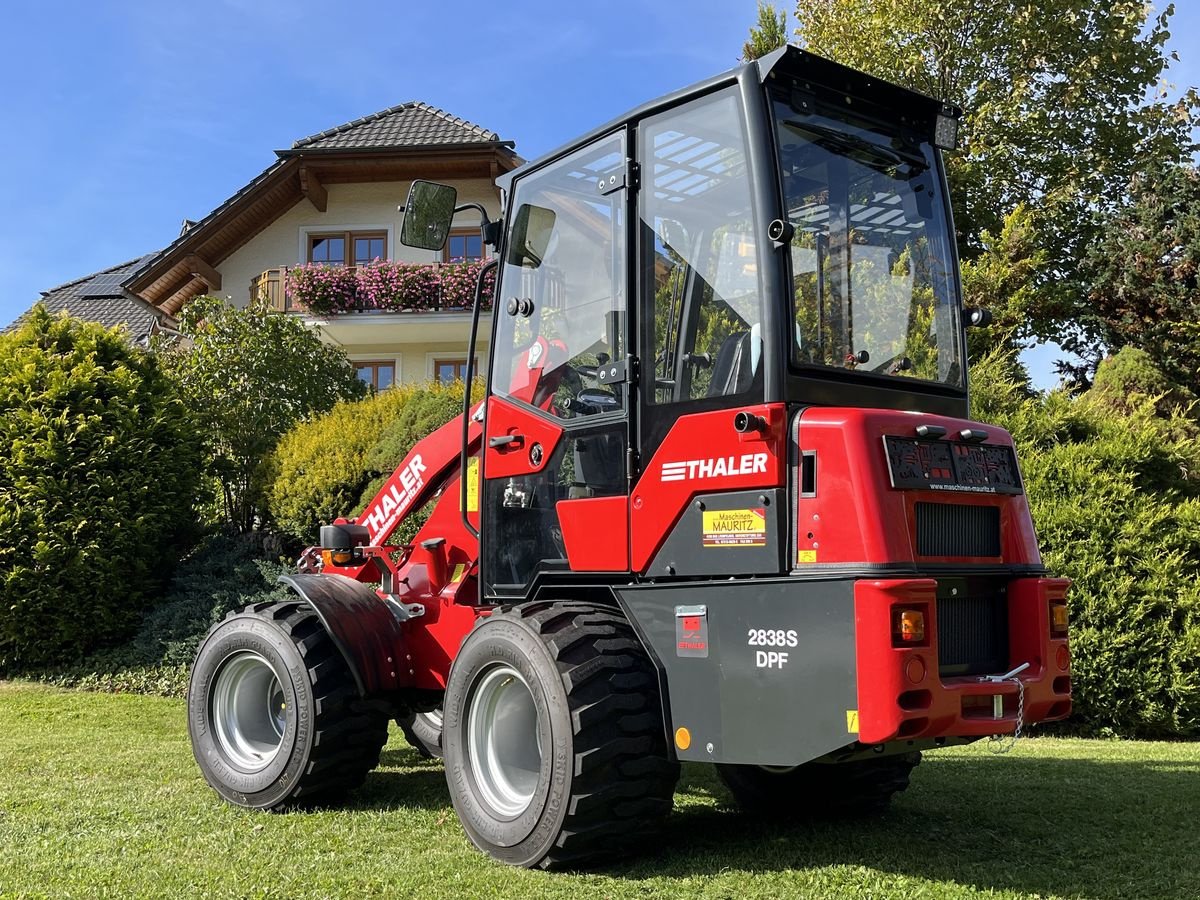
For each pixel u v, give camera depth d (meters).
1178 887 3.61
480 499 4.68
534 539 4.39
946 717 3.26
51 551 9.03
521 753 4.08
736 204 3.73
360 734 4.78
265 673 5.07
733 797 5.06
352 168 18.92
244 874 3.71
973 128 16.69
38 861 3.86
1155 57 17.38
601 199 4.21
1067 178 16.88
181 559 10.52
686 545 3.74
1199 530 7.86
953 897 3.46
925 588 3.25
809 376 3.61
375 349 19.30
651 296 3.97
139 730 7.16
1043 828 4.47
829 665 3.27
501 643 3.97
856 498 3.32
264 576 9.76
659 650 3.79
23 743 6.62
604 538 4.03
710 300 3.79
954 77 17.42
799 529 3.43
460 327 18.05
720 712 3.55
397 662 4.88
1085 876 3.73
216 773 4.96
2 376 9.47
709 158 3.84
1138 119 17.11
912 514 3.42
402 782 5.48
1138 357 12.77
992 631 3.75
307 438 10.73
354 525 5.63
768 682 3.42
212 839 4.22
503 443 4.56
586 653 3.76
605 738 3.67
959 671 3.60
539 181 4.57
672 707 3.72
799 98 3.86
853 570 3.29
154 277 19.05
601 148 4.24
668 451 3.82
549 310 4.46
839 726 3.23
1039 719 3.63
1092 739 7.61
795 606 3.37
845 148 3.99
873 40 16.95
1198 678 7.50
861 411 3.46
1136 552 7.79
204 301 12.20
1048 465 8.25
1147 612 7.67
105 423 9.56
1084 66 16.77
